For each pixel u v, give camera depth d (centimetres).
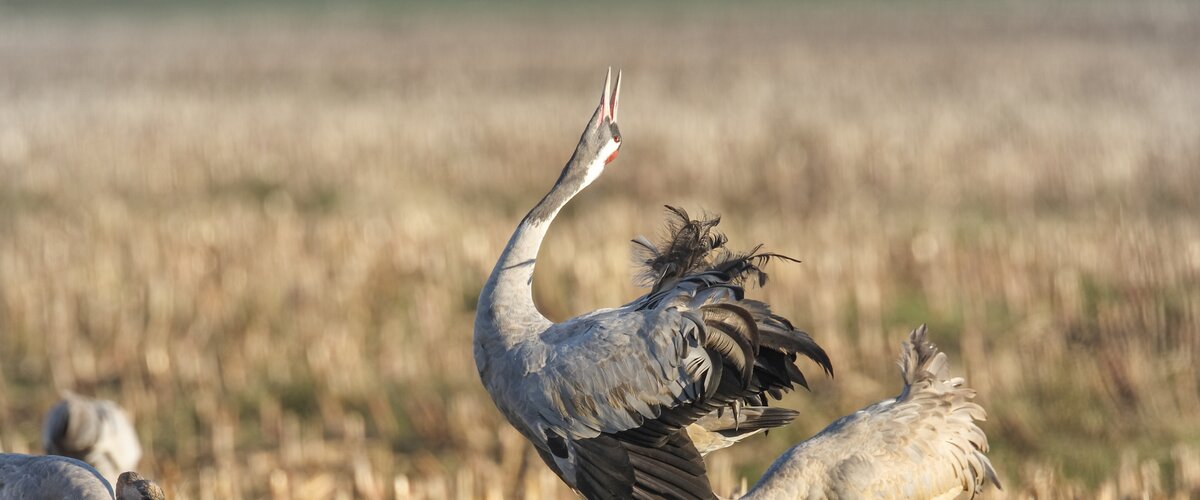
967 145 2375
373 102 3541
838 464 663
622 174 2206
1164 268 1386
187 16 9425
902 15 8262
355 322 1392
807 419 1126
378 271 1548
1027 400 1134
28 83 4247
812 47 5575
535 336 649
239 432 1156
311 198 2123
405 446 1120
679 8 10044
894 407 689
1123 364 1144
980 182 2045
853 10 9156
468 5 11006
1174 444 1052
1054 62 4241
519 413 639
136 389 1227
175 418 1179
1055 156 2189
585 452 629
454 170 2323
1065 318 1300
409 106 3400
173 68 4938
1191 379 1153
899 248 1564
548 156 2447
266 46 6291
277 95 3803
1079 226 1684
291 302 1441
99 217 1872
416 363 1269
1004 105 3027
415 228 1714
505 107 3306
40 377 1290
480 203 2080
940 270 1469
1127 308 1281
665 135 2591
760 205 1992
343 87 4100
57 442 910
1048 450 1054
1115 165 2086
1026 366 1190
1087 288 1396
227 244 1645
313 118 3114
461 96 3691
